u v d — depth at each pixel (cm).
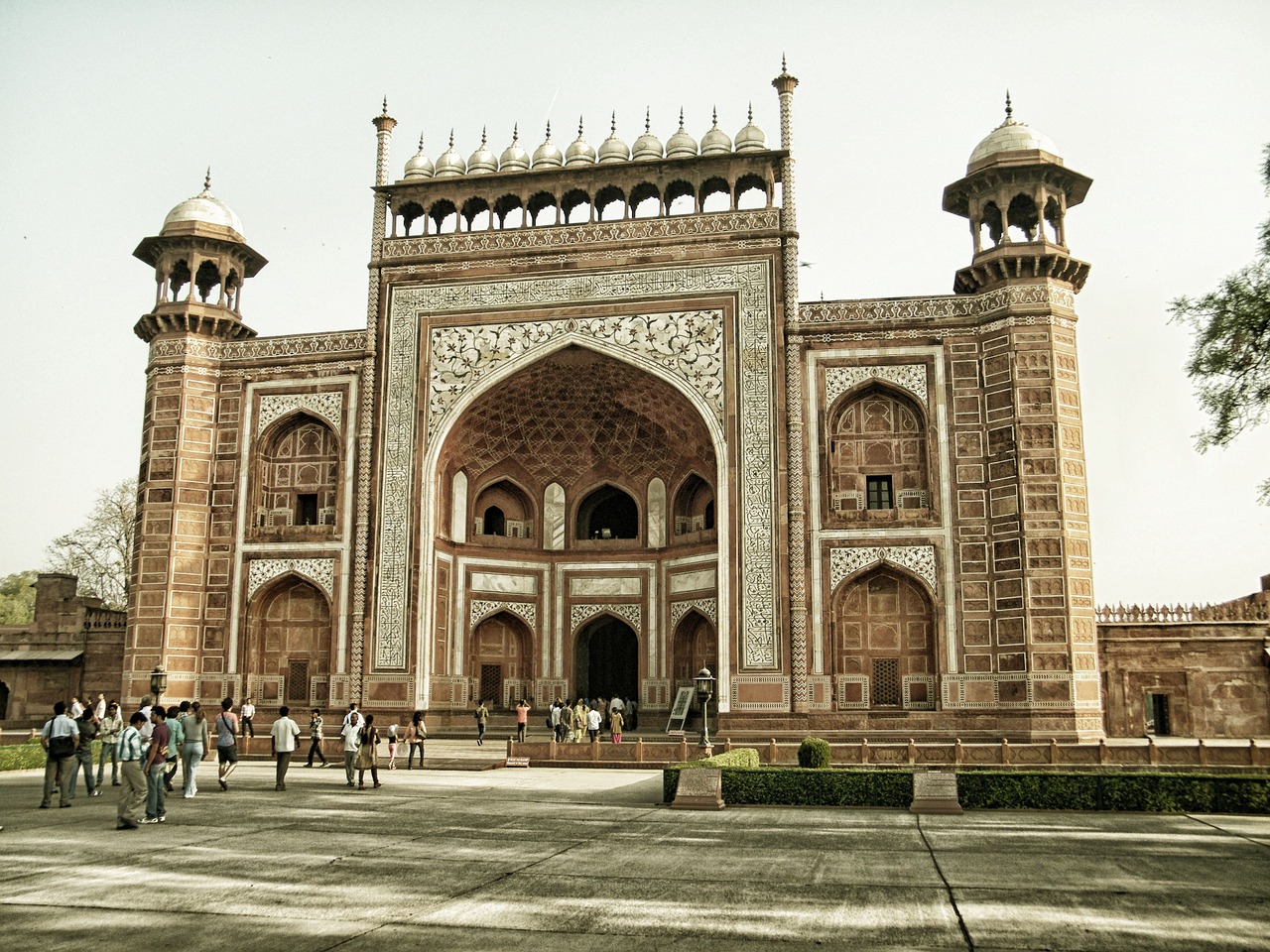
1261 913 395
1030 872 475
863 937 363
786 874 469
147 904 408
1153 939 360
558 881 453
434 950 347
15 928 372
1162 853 525
